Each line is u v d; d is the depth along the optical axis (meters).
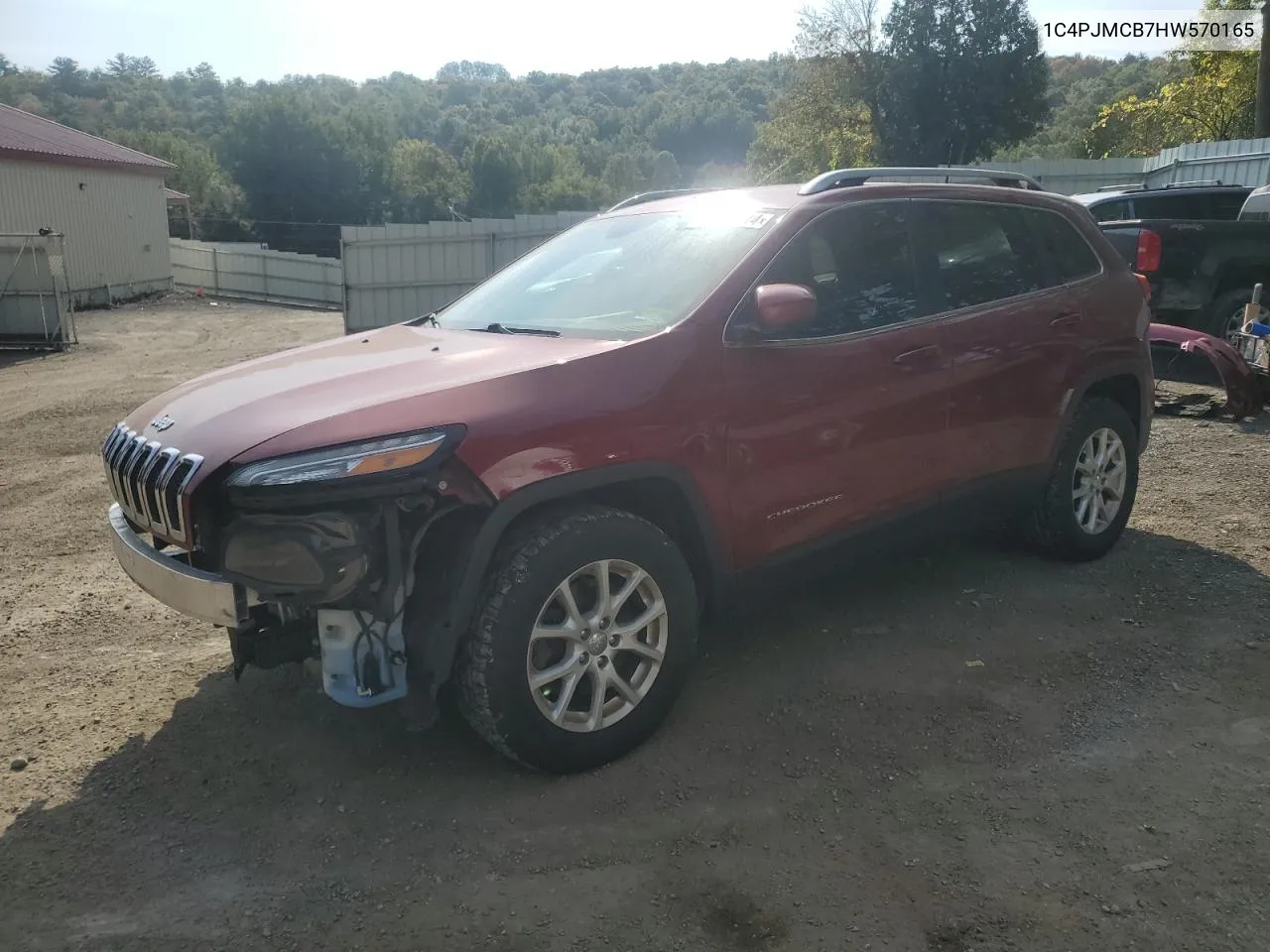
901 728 3.43
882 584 4.72
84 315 24.78
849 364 3.70
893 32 39.38
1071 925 2.48
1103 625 4.21
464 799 3.07
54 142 26.33
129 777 3.25
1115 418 4.86
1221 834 2.82
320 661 2.98
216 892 2.69
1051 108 40.97
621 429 3.12
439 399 2.92
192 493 2.84
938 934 2.46
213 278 31.83
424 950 2.46
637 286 3.74
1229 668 3.79
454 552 2.91
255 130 62.84
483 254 16.94
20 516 6.47
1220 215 10.77
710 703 3.63
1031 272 4.55
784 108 42.44
